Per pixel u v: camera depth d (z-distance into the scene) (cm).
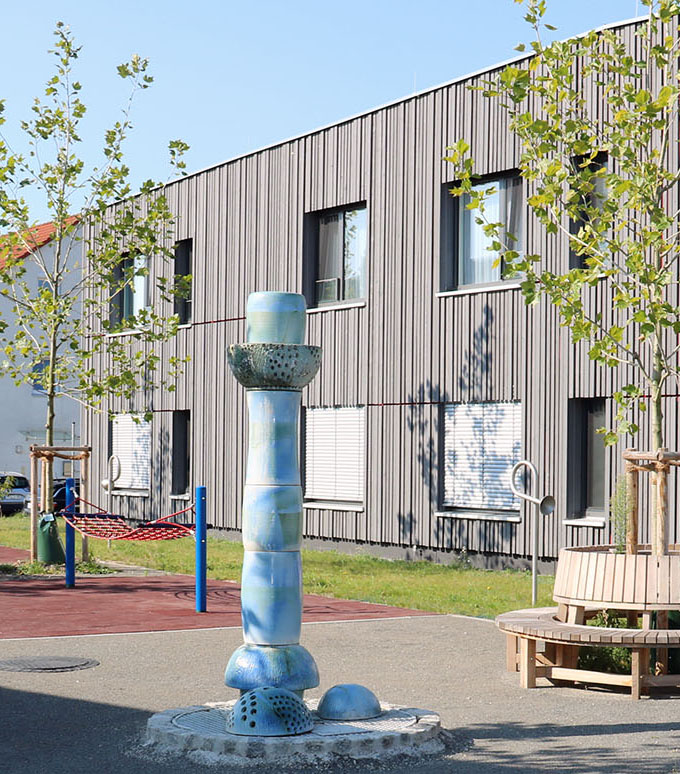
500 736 799
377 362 2255
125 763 728
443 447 2120
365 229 2333
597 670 1021
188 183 2833
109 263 2131
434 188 2141
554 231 1119
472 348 2053
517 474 1962
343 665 1078
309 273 2466
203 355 2762
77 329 2170
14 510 4122
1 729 822
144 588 1733
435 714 812
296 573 815
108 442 3122
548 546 1894
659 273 1086
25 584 1786
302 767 715
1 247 2081
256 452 822
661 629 974
